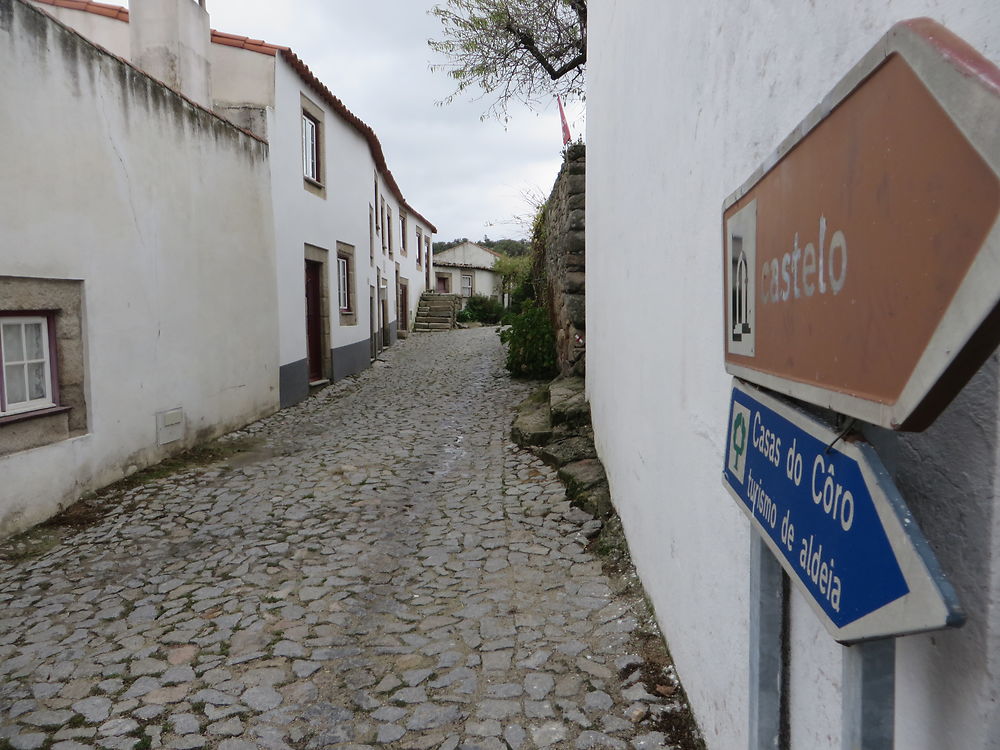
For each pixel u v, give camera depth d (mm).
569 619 3279
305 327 10703
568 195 8227
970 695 811
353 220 13648
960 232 596
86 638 3338
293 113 10227
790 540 1053
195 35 8156
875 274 769
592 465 5430
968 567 818
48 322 5293
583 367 8266
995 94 547
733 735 1932
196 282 7355
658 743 2342
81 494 5457
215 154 7793
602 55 5227
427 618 3377
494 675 2828
